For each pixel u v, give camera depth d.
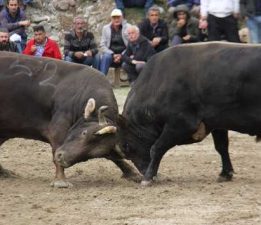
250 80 17.27
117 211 15.60
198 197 16.64
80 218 15.13
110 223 14.74
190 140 18.17
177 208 15.75
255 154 21.91
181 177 19.00
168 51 18.17
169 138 17.97
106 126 17.47
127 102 18.61
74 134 17.77
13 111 18.45
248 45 17.55
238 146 23.06
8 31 30.67
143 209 15.73
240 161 20.92
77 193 17.25
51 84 18.33
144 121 18.31
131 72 30.02
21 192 17.41
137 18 34.44
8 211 15.75
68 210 15.77
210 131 18.09
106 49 30.69
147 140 18.38
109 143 17.73
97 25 35.62
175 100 17.83
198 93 17.67
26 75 18.45
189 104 17.80
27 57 18.73
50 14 35.75
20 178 18.97
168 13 34.03
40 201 16.56
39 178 19.00
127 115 18.47
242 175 19.16
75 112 18.02
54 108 18.19
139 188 17.70
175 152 22.31
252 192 17.08
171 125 17.91
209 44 17.89
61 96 18.16
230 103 17.47
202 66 17.64
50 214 15.47
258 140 17.98
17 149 22.98
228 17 28.45
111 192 17.30
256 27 26.89
